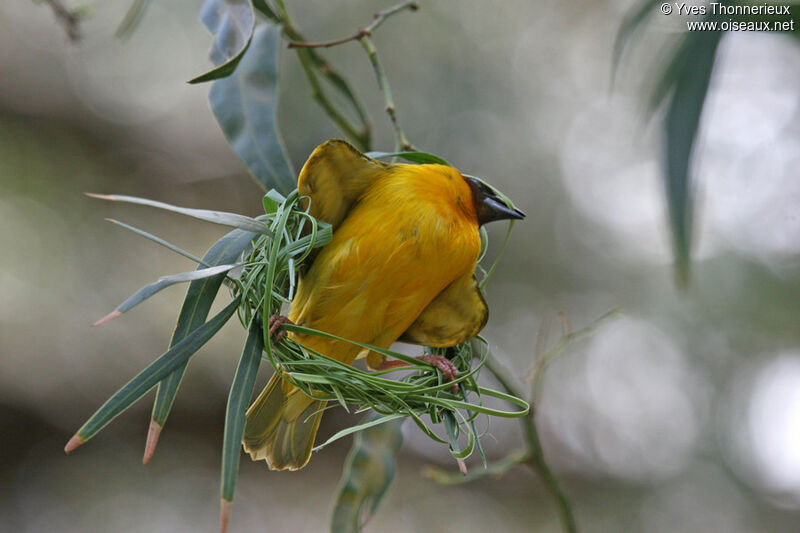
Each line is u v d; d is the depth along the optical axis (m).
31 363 11.02
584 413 12.00
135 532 10.92
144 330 11.34
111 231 11.50
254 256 4.28
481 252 5.31
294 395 4.84
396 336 4.94
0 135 11.20
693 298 11.58
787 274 11.26
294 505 11.61
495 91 11.73
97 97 11.61
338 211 4.63
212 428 11.45
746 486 11.65
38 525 10.73
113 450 11.35
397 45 11.52
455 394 4.72
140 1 6.59
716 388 11.70
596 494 11.91
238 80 5.53
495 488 11.86
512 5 12.01
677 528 11.62
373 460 6.28
